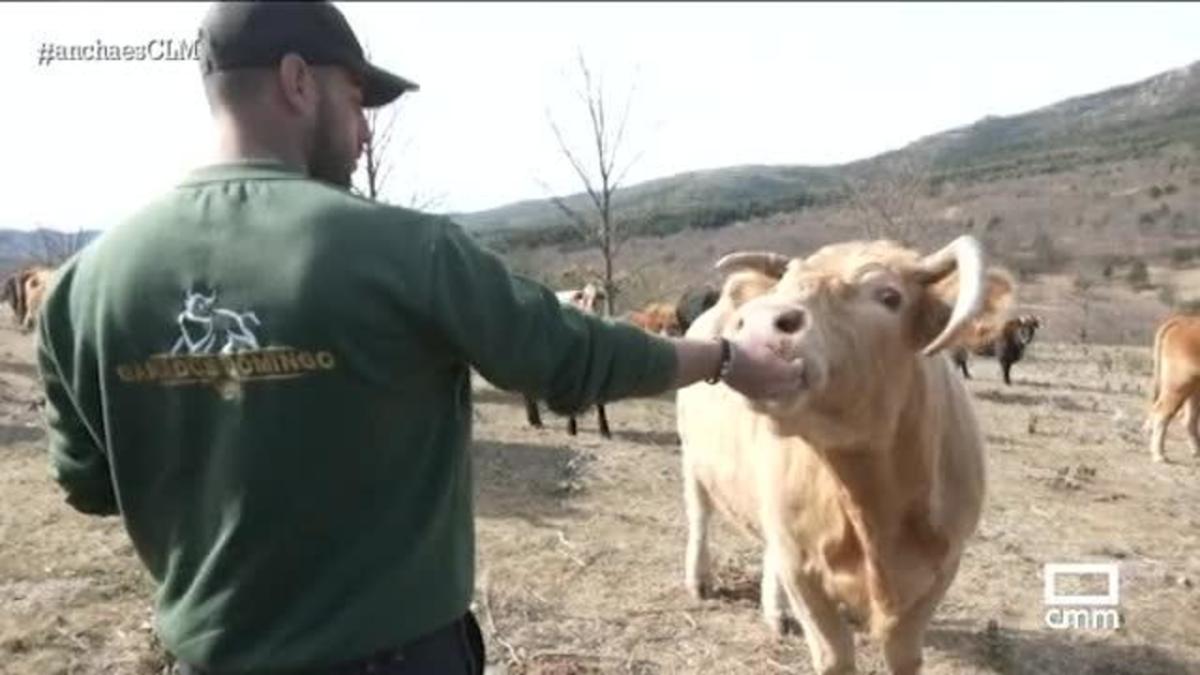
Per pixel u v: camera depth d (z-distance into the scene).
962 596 6.40
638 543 7.41
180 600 2.02
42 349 2.11
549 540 7.45
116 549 7.12
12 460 10.00
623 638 5.73
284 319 1.84
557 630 5.84
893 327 3.38
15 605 6.14
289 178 1.94
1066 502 8.87
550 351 2.01
